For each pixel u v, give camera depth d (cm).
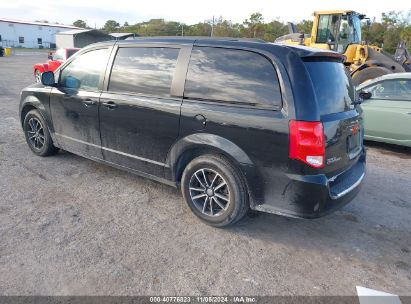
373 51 1074
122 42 420
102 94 421
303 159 295
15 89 1264
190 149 357
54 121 493
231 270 296
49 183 445
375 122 662
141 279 278
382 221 393
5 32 6494
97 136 439
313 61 322
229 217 344
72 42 2792
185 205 406
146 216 377
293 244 340
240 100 324
